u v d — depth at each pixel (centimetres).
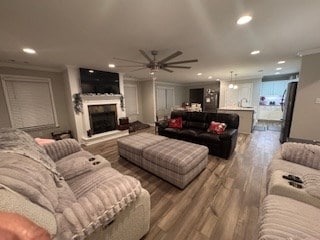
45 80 407
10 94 355
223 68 473
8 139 125
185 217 170
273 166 173
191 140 374
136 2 144
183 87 956
